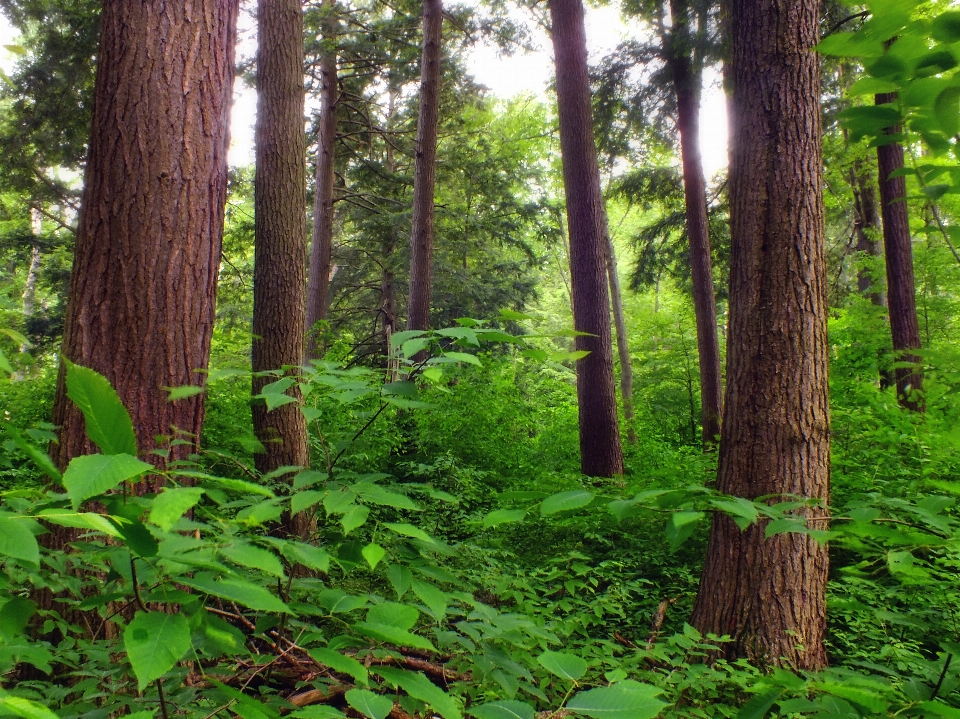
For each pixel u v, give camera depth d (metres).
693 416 15.01
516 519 1.14
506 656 1.60
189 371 2.99
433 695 1.01
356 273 19.30
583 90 8.78
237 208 16.23
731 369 3.91
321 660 1.04
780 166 3.86
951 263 10.05
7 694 0.73
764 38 3.93
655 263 14.73
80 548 1.18
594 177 8.73
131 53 2.99
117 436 0.86
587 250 8.66
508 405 9.68
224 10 3.25
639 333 16.34
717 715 2.82
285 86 6.46
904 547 1.20
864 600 3.51
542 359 1.35
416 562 1.40
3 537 0.69
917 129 1.07
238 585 0.94
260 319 6.13
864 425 6.61
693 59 10.29
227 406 7.02
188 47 3.08
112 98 2.97
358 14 14.34
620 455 8.67
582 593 4.47
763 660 3.53
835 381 8.13
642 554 5.29
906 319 9.20
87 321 2.83
